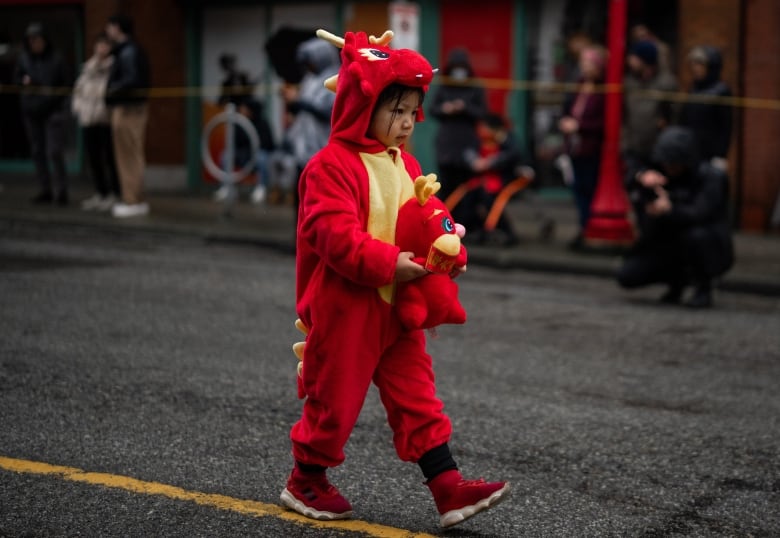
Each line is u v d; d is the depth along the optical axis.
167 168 27.56
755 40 20.77
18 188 26.75
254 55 27.11
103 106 21.50
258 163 25.11
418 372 6.01
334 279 5.75
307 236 5.70
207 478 6.98
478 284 15.72
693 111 17.44
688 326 12.75
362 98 5.63
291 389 9.25
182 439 7.79
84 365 9.83
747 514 6.62
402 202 5.84
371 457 7.54
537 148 24.22
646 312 13.66
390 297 5.81
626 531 6.29
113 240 19.00
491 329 12.29
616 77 17.77
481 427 8.34
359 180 5.73
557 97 23.97
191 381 9.40
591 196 18.22
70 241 18.62
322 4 26.36
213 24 27.44
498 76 24.52
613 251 17.52
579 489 7.01
